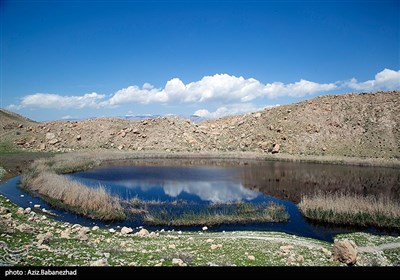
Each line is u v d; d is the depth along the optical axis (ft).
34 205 94.84
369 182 152.56
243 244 61.72
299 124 293.43
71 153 230.07
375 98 309.22
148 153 242.58
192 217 88.48
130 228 73.05
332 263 50.93
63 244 52.49
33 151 246.88
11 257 42.29
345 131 274.36
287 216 91.86
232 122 344.49
